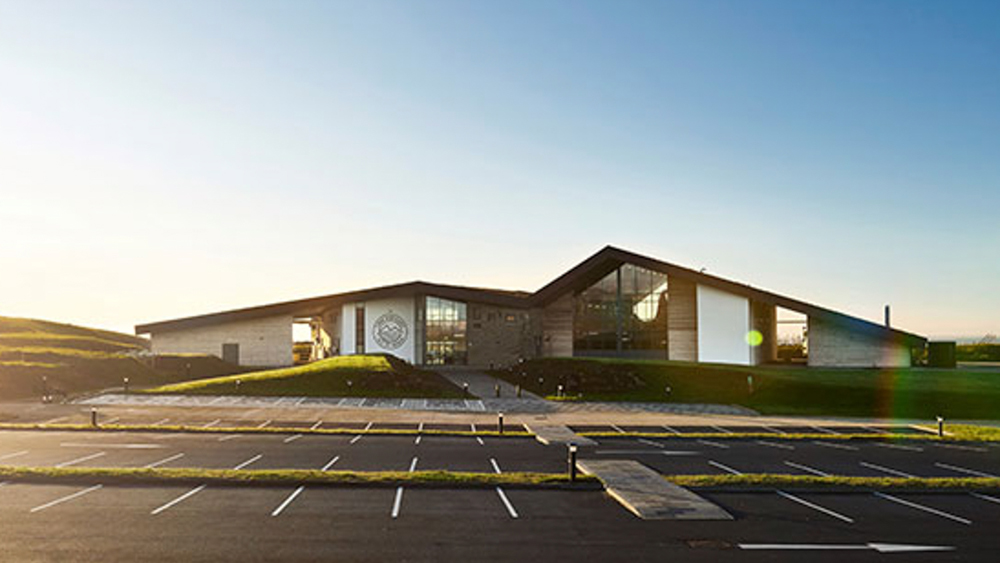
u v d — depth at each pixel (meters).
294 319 76.25
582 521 16.06
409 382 46.91
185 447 25.23
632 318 62.66
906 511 17.41
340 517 16.03
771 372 51.56
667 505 17.28
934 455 26.16
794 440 29.70
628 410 41.00
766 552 14.08
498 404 41.91
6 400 41.06
